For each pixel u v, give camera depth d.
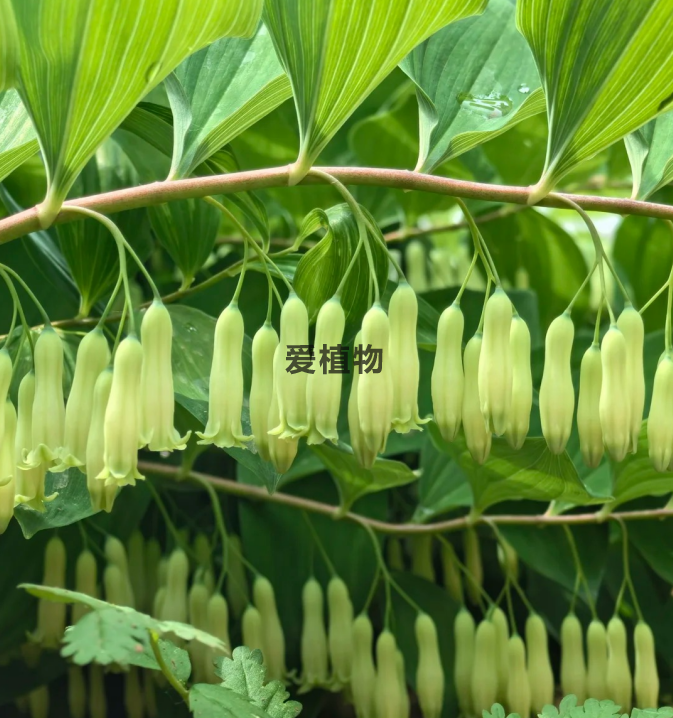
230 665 0.32
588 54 0.32
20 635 0.38
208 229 0.38
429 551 0.42
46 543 0.39
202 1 0.30
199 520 0.43
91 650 0.29
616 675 0.38
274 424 0.32
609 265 0.33
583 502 0.38
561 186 0.52
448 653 0.40
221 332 0.32
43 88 0.31
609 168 0.51
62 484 0.34
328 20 0.31
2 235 0.32
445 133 0.35
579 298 0.50
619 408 0.32
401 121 0.44
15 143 0.34
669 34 0.31
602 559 0.40
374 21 0.31
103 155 0.40
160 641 0.31
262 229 0.36
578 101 0.32
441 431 0.33
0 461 0.31
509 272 0.51
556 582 0.41
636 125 0.32
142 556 0.40
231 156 0.36
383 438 0.32
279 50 0.32
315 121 0.32
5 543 0.39
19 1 0.30
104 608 0.29
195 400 0.35
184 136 0.34
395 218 0.53
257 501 0.41
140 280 0.46
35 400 0.32
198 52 0.34
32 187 0.40
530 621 0.39
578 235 0.72
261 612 0.39
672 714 0.32
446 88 0.36
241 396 0.32
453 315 0.33
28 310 0.41
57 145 0.31
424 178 0.33
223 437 0.32
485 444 0.33
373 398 0.32
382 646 0.38
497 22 0.37
